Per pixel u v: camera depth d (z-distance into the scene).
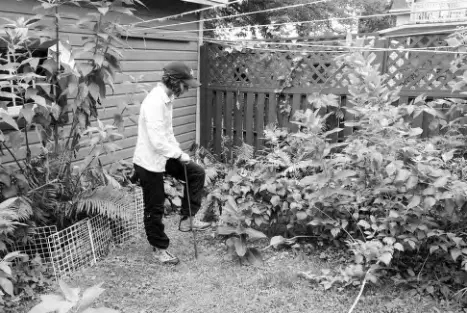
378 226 3.38
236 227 3.83
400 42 5.07
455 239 3.02
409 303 3.04
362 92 3.83
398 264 3.40
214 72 6.71
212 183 5.66
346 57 4.37
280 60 5.92
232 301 3.13
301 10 14.17
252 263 3.72
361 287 3.14
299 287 3.31
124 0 3.43
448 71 4.83
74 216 3.72
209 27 12.34
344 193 3.48
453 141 3.74
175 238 4.24
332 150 5.29
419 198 3.03
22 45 3.37
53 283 3.25
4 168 3.19
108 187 3.71
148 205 3.60
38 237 3.37
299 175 4.38
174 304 3.09
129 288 3.28
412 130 3.43
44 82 3.35
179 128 6.62
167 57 6.07
